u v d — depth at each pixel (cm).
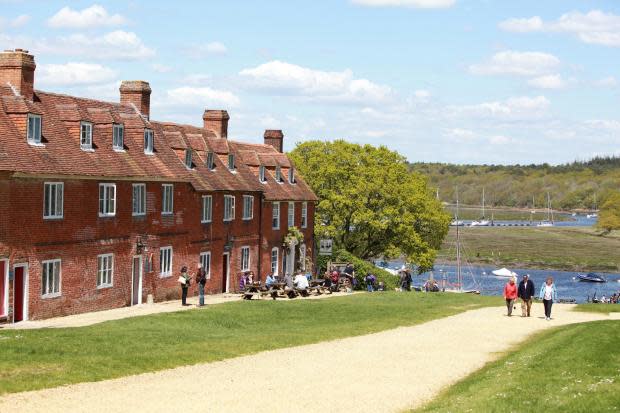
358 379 2312
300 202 6738
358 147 7700
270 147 6856
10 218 3375
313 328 3497
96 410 1838
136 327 3216
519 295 4156
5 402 1866
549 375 2231
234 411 1881
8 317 3378
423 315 4119
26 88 3778
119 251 4206
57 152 3750
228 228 5528
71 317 3703
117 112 4628
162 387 2119
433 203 8106
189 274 5003
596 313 4353
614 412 1722
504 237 17500
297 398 2038
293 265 6600
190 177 4966
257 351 2778
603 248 15350
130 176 4206
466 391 2111
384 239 7756
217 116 5950
